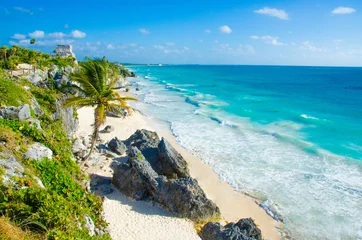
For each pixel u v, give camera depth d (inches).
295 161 1106.7
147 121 1673.2
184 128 1544.0
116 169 829.8
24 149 458.3
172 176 922.7
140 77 5556.1
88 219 416.2
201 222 729.0
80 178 559.8
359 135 1460.4
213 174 1002.1
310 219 757.9
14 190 354.9
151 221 700.7
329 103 2496.3
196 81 4803.2
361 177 963.3
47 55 2261.3
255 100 2593.5
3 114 538.3
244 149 1234.0
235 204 827.4
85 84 845.2
